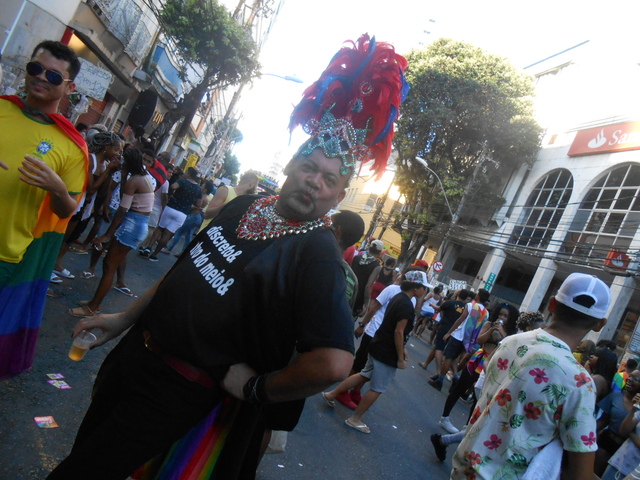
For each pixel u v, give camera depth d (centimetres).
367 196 4600
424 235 2756
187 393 144
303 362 132
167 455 158
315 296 137
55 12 1259
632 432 420
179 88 2761
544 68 2869
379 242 659
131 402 146
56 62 235
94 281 565
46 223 254
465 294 995
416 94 2448
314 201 148
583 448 182
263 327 144
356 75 156
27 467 234
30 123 238
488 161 2550
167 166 1041
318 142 151
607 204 2020
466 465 204
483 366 572
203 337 144
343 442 443
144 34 1873
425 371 977
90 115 1816
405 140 2561
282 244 148
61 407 297
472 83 2327
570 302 210
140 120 2127
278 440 289
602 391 512
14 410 272
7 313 250
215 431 155
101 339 176
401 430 547
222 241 158
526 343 210
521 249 2308
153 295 176
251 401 141
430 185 2728
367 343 577
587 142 2202
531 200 2473
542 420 191
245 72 1978
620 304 1709
